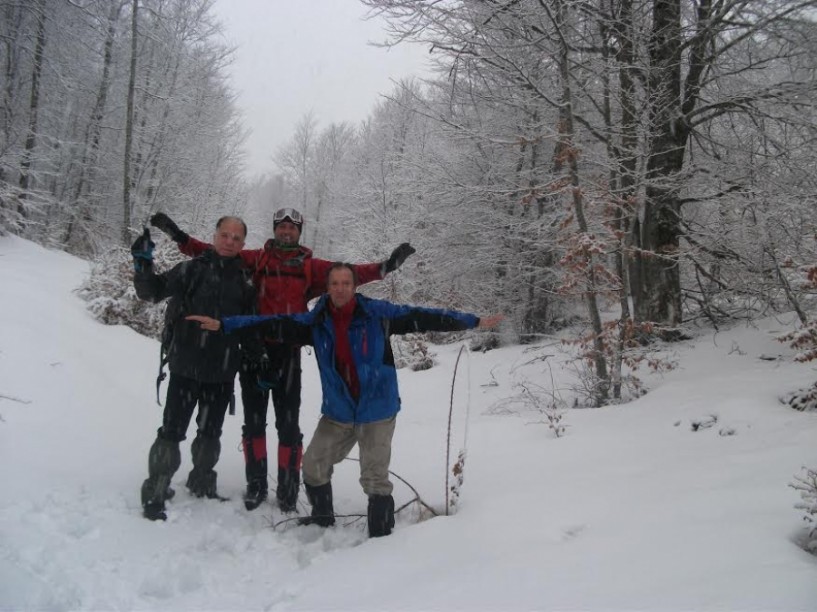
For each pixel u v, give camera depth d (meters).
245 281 4.14
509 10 7.17
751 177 8.70
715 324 9.45
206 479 4.11
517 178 12.11
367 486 3.61
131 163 20.67
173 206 22.47
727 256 9.38
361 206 22.52
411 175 13.62
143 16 19.52
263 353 4.01
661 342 9.04
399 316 3.69
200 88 22.11
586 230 6.75
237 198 27.86
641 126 7.82
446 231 13.84
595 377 7.15
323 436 3.73
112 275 9.72
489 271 14.38
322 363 3.63
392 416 3.65
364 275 4.30
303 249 4.37
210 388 4.05
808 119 8.17
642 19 8.62
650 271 9.45
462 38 7.64
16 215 14.72
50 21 15.52
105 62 18.88
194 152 22.38
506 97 8.41
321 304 3.66
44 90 17.05
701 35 8.27
